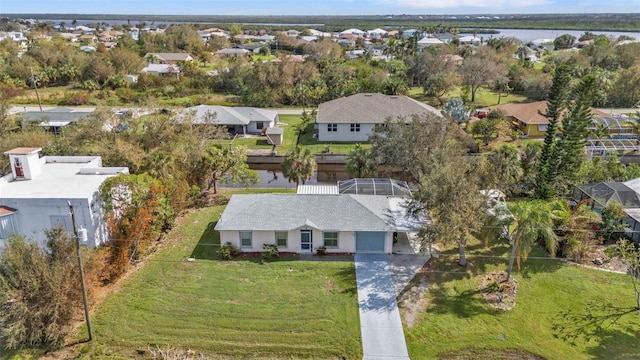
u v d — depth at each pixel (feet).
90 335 65.46
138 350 63.77
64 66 295.28
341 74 272.92
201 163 118.83
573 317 71.51
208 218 105.19
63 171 99.04
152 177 100.07
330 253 89.20
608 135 162.40
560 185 117.39
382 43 536.42
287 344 65.16
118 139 118.83
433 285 78.89
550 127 119.85
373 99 187.62
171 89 267.80
